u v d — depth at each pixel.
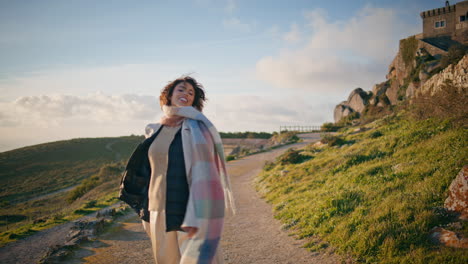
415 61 46.62
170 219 1.73
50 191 43.72
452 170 7.29
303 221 8.47
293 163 20.89
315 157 20.16
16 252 8.20
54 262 6.59
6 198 41.25
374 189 8.36
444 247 4.68
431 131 12.86
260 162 30.75
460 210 5.52
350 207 7.64
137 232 9.29
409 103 24.27
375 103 56.78
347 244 5.83
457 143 9.52
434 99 15.88
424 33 48.69
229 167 30.14
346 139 22.38
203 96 2.33
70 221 11.93
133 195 2.15
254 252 7.00
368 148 15.01
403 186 7.86
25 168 62.53
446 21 47.03
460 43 45.22
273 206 12.34
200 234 1.56
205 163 1.74
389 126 19.50
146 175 2.10
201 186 1.66
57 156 72.44
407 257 4.66
